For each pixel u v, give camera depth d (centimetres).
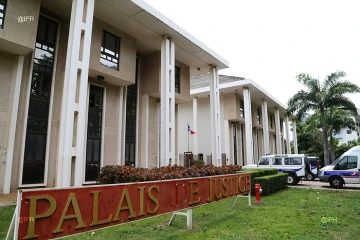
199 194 568
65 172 817
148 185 442
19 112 937
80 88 895
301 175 1498
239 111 2439
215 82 1775
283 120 3778
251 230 532
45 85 1035
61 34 1110
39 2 927
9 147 880
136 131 1477
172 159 1317
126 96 1425
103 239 472
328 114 2216
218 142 1705
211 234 501
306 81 2122
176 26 1312
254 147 2766
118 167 766
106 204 367
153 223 593
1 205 680
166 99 1319
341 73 2055
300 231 527
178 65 1700
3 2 842
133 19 1191
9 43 846
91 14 955
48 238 297
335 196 1016
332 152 2603
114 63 1230
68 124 842
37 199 293
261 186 1033
